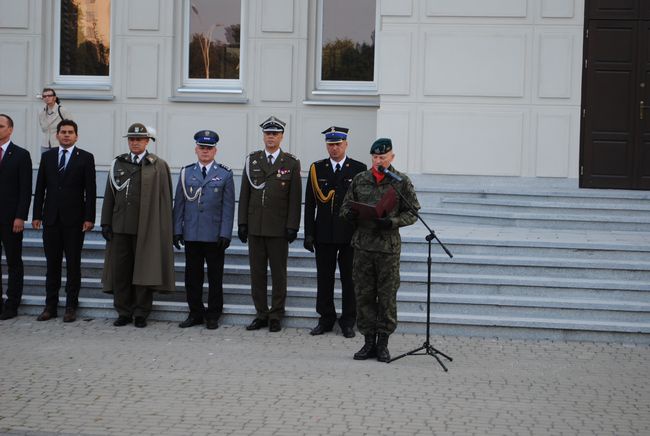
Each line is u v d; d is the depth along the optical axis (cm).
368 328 830
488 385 745
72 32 1415
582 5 1301
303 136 1376
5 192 977
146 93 1391
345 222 908
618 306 932
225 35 1405
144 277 941
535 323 923
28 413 650
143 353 838
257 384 735
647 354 868
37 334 912
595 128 1312
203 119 1388
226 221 948
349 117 1370
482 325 930
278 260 937
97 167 1401
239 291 998
